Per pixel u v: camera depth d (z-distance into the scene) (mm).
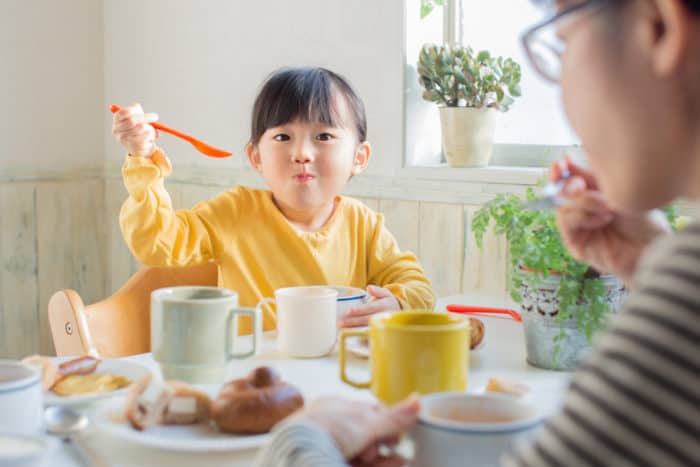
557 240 1002
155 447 750
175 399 784
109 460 717
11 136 2439
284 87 1479
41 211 2527
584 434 447
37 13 2475
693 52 480
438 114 1938
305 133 1469
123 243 2645
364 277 1596
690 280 441
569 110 555
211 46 2270
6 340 2471
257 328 930
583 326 994
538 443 476
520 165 1854
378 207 1914
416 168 1825
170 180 2432
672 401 427
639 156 515
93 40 2623
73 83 2580
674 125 502
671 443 425
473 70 1758
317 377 983
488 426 631
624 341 450
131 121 1247
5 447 630
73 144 2594
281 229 1519
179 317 894
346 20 1935
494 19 1881
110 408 810
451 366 794
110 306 1538
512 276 1080
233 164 2223
